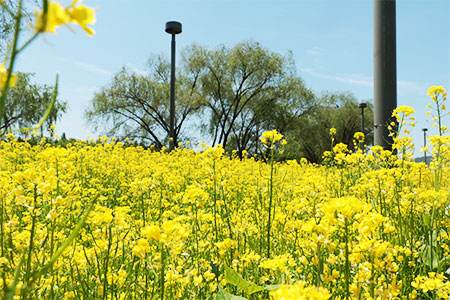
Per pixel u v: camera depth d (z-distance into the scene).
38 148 13.06
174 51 21.12
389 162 6.67
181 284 3.50
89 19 0.99
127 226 3.57
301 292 1.69
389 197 5.76
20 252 3.04
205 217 5.06
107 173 10.44
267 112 41.94
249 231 5.00
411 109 6.30
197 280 3.39
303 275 3.89
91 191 7.62
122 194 8.82
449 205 6.11
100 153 12.74
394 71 12.86
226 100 41.94
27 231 3.21
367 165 7.72
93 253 3.53
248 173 11.19
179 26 21.06
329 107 49.97
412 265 4.08
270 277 3.78
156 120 41.06
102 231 3.40
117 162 11.48
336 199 2.54
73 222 5.12
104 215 3.16
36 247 3.05
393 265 2.97
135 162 12.87
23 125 34.50
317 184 5.99
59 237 3.70
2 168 9.18
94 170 10.58
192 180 10.14
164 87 42.03
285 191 7.88
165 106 41.75
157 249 4.14
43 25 0.96
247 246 4.88
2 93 1.02
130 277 3.35
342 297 3.17
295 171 12.02
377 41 13.01
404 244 4.62
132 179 10.38
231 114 43.03
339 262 3.35
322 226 2.90
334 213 2.56
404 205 5.15
